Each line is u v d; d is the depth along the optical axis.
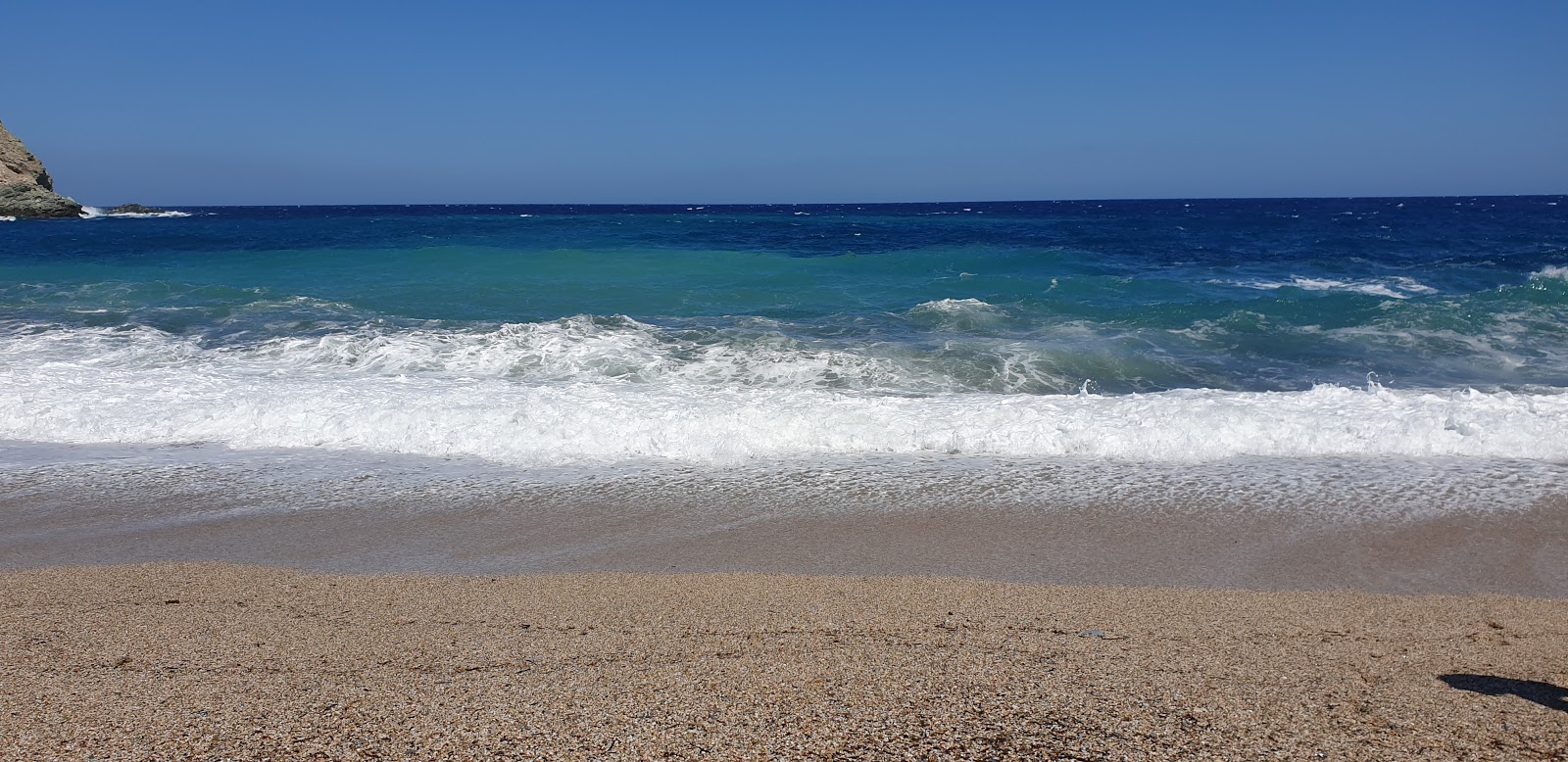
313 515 6.35
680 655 3.87
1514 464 7.35
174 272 20.48
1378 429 7.88
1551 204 125.62
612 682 3.53
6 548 5.72
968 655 3.84
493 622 4.39
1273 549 5.72
